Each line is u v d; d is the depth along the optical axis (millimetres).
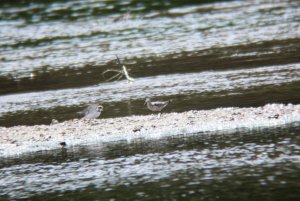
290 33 100375
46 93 75750
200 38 104875
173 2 149250
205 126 50531
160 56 92750
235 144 44812
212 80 71812
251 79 69625
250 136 46375
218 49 93188
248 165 40094
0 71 94062
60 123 57031
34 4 160125
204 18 125812
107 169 42500
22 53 108000
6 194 39469
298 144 43250
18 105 70000
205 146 45125
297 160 40125
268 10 127938
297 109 52500
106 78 81188
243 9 132250
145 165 42406
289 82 65625
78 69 89688
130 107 61594
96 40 113375
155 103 54062
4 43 118750
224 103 58812
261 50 88375
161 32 115125
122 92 70562
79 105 66125
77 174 42188
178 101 62125
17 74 90750
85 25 130500
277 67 75062
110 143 49000
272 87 63906
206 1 147375
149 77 78438
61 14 146000
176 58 89750
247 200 34656
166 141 47625
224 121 51250
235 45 94938
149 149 45969
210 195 35844
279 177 37531
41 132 54406
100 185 39406
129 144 48000
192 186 37531
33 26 134625
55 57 101375
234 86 66812
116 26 125688
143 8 145125
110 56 97125
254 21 116438
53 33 125000
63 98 71312
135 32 117688
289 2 136500
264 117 51062
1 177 43250
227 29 110875
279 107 53812
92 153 46688
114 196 37188
